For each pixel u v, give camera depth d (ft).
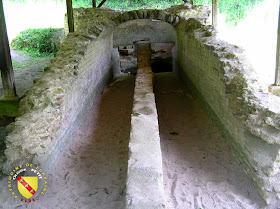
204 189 12.03
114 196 11.83
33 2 51.72
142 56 31.55
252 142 11.86
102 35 25.26
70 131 16.37
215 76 16.60
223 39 19.27
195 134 17.08
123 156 15.14
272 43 29.60
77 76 17.65
